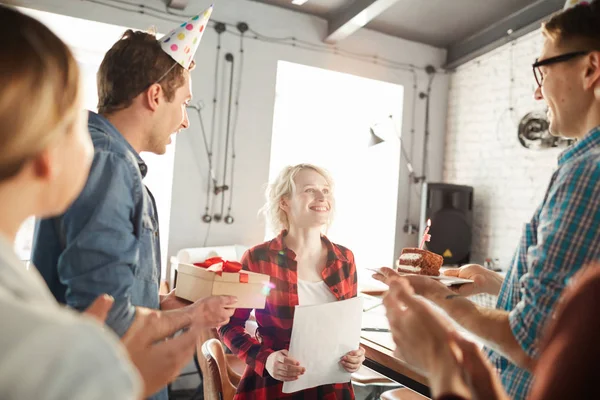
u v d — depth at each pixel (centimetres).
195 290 127
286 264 167
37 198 48
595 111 92
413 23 441
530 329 81
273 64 412
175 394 368
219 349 188
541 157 388
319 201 171
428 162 483
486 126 443
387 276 114
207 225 388
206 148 388
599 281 47
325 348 147
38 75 43
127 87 112
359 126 491
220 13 394
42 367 35
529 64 401
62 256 94
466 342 59
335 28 413
